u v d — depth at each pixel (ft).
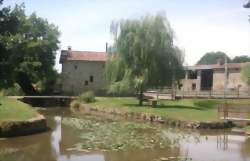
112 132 79.30
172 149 61.52
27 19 166.71
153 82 122.93
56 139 68.28
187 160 52.65
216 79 213.05
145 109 112.88
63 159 52.13
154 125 94.07
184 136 76.79
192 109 113.80
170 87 130.52
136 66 123.24
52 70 187.01
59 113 124.88
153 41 122.62
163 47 123.75
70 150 58.65
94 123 95.30
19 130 70.13
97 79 209.67
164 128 88.58
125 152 57.98
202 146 65.31
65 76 206.90
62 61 207.51
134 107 119.44
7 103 86.12
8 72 34.30
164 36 124.26
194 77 226.38
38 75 178.81
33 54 171.83
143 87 123.44
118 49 126.93
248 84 174.40
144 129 85.61
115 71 127.65
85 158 53.21
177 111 107.76
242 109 118.01
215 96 161.07
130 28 125.80
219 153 58.95
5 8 33.88
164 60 123.95
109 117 112.78
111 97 176.45
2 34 33.91
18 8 35.60
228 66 207.72
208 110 114.52
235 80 201.98
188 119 93.86
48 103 156.46
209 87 221.05
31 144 62.85
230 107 121.39
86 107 142.61
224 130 88.53
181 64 126.62
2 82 34.53
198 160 53.06
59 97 158.71
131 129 84.94
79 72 208.95
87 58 211.20
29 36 178.29
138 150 59.72
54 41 185.16
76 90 207.92
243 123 94.43
